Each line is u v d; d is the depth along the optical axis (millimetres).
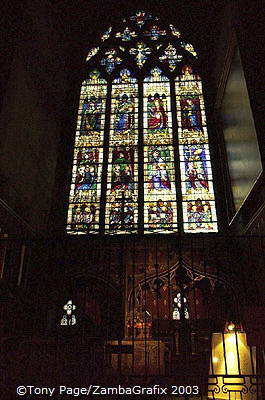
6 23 9133
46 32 11789
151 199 11617
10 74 8977
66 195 11812
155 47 14672
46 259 10141
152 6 15523
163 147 12531
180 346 8109
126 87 13898
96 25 15367
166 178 11953
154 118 13117
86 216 11438
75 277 9867
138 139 12695
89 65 14531
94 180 12086
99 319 9320
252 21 9102
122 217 11328
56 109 12688
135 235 10469
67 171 12258
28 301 9219
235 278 9219
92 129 13086
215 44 12867
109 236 10602
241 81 9297
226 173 11391
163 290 9578
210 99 13203
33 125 10602
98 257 9539
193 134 12734
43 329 8969
